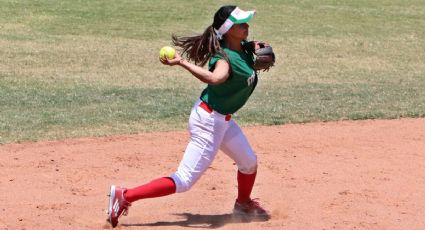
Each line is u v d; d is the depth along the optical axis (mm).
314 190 20562
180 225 17312
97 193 19922
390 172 22688
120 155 24078
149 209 18734
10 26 55906
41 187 20391
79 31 55531
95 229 16781
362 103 34094
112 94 35219
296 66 46125
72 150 24594
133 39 53531
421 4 73375
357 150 25500
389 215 18266
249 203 18094
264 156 24422
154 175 21906
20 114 30078
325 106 33188
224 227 17188
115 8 64438
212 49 16000
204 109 16516
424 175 22406
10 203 18797
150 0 68438
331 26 61594
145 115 30500
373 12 68375
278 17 64000
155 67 44281
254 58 16609
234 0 70250
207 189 20688
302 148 25656
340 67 46375
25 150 24422
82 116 30031
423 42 56812
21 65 42656
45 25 57000
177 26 58562
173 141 26188
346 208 18844
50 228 16781
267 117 30547
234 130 17328
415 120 30719
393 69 46312
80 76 40312
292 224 17469
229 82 16156
